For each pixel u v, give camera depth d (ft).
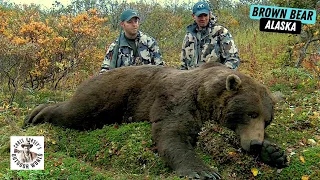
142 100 19.04
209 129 16.71
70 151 18.45
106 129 19.22
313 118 20.89
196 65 25.96
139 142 17.29
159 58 26.09
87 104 20.01
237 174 15.44
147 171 15.87
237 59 25.43
